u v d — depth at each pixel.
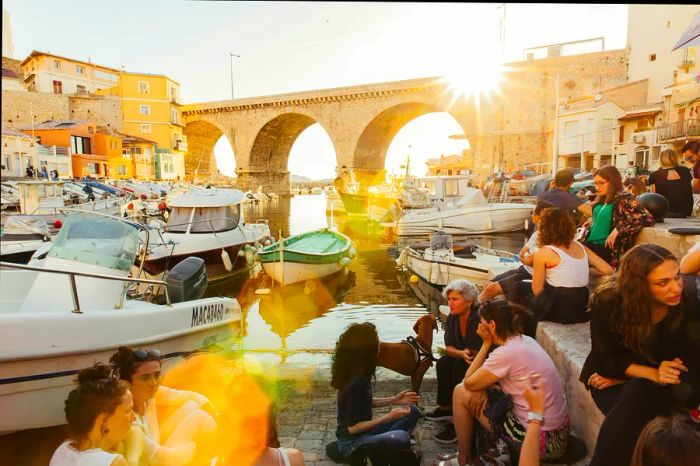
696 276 2.90
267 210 48.56
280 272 13.48
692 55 23.27
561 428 2.97
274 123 65.50
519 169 41.38
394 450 3.23
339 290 14.21
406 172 33.72
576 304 4.11
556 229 4.12
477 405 3.31
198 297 7.55
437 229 23.98
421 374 4.82
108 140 43.81
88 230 5.89
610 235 4.73
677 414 2.48
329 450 3.62
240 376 4.72
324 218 38.97
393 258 19.78
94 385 2.44
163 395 3.45
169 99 46.97
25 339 4.00
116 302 5.55
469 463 3.38
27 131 40.16
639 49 30.86
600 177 4.82
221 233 15.02
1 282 6.27
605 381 2.74
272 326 10.57
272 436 2.79
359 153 58.97
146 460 2.81
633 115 29.11
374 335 3.51
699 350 2.49
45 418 4.24
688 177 6.20
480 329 3.38
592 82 38.94
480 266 12.15
